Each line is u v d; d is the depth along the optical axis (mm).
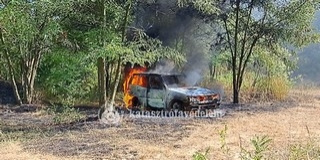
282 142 8719
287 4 14523
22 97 14555
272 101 15688
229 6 14672
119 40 10383
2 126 10602
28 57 14133
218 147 8227
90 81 15000
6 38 13078
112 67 12555
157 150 8000
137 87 13008
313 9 14484
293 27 14711
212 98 12250
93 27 11000
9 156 7555
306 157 6730
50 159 7367
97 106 13867
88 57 10312
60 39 12203
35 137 9148
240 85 15195
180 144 8516
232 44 15492
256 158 5344
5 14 10234
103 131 9703
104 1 10320
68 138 9008
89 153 7777
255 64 16859
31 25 10555
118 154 7715
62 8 10141
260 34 14859
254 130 10047
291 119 11734
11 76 13984
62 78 14680
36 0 9891
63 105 13625
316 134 9625
